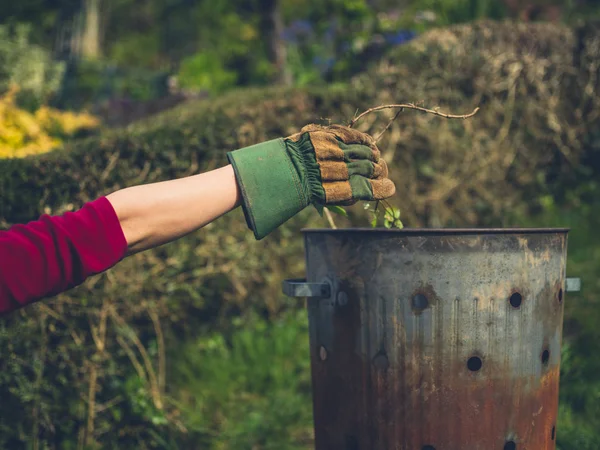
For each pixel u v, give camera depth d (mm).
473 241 1804
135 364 3234
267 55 7426
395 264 1834
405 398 1863
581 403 3172
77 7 10297
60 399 3037
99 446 3057
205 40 10898
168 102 6742
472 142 4559
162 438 3121
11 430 2932
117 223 1229
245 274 3816
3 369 2895
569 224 4848
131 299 3311
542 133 4871
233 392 3516
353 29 6312
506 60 4660
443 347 1828
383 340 1870
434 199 4410
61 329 3096
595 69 4957
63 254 1149
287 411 3287
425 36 4723
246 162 1410
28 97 5230
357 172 1538
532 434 1927
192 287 3605
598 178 5109
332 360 2006
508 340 1851
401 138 4293
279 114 3799
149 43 14648
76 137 4547
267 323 4027
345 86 4305
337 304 1965
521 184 4875
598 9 7305
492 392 1847
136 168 3234
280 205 1430
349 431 1980
